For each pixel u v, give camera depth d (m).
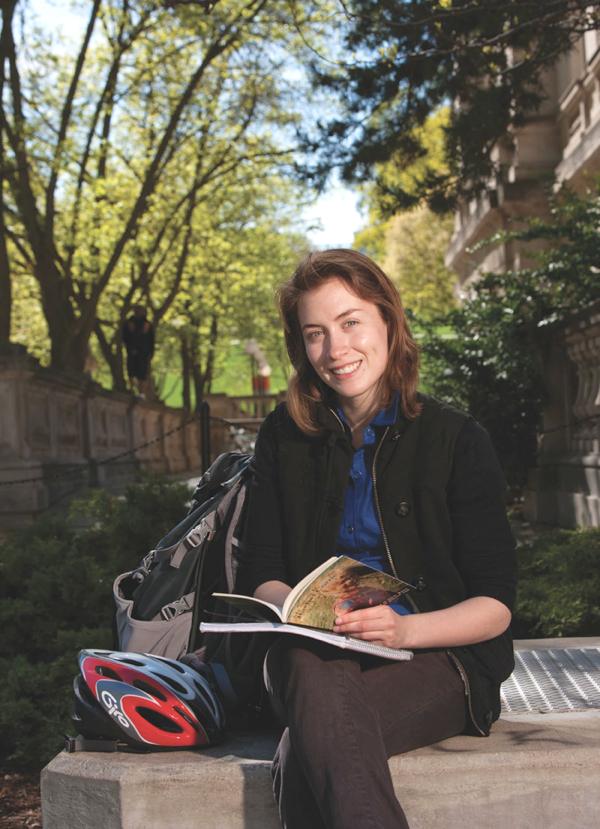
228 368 46.00
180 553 3.09
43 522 6.67
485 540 2.58
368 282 2.67
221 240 26.84
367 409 2.70
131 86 20.08
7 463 13.02
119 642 3.15
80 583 5.64
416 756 2.50
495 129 9.48
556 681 3.31
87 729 2.66
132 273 24.98
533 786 2.50
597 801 2.51
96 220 19.94
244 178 23.25
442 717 2.54
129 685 2.64
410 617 2.46
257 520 2.78
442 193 10.20
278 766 2.38
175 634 3.05
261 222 30.50
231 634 2.87
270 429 2.84
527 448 11.77
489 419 11.72
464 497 2.60
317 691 2.30
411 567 2.62
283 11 16.00
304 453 2.74
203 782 2.48
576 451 10.91
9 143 17.38
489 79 9.59
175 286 24.72
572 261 10.93
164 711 2.62
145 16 17.98
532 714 2.91
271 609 2.36
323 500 2.69
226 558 3.00
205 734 2.65
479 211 19.05
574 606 4.89
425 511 2.60
